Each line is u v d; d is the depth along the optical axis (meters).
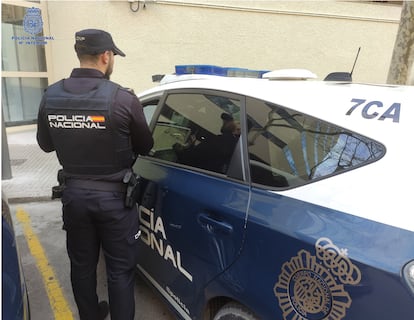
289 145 1.52
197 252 1.78
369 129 1.32
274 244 1.38
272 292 1.39
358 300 1.14
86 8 6.37
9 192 4.55
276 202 1.46
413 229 1.10
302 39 7.60
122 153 1.81
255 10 7.09
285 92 1.64
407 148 1.22
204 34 6.84
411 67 4.54
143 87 6.61
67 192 1.84
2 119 4.84
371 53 8.20
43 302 2.63
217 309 1.80
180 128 2.15
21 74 7.74
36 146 6.80
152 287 2.29
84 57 1.79
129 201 1.86
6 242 1.46
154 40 6.49
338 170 1.33
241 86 1.83
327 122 1.42
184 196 1.87
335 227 1.24
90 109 1.70
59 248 3.39
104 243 1.94
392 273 1.08
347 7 7.70
